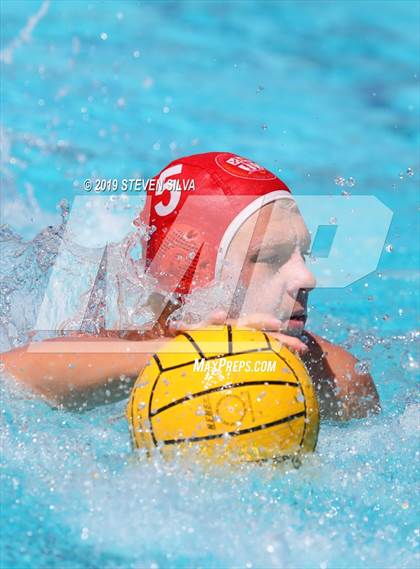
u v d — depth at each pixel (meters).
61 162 24.36
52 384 10.09
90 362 10.08
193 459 8.38
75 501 8.13
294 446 8.67
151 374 8.80
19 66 30.16
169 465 8.42
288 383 8.70
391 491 8.96
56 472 8.66
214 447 8.39
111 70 30.64
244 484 8.36
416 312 17.91
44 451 9.14
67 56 31.03
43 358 10.17
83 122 27.08
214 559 7.38
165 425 8.50
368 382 11.62
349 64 32.59
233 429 8.40
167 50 32.50
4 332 12.05
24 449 9.15
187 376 8.59
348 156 26.98
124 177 23.58
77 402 10.20
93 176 23.67
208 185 10.73
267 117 28.94
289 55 33.00
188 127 27.66
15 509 7.96
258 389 8.55
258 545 7.59
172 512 7.98
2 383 10.12
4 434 9.43
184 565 7.27
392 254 21.42
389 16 35.97
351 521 8.19
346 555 7.55
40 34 32.50
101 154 25.16
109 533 7.68
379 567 7.40
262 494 8.30
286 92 30.73
